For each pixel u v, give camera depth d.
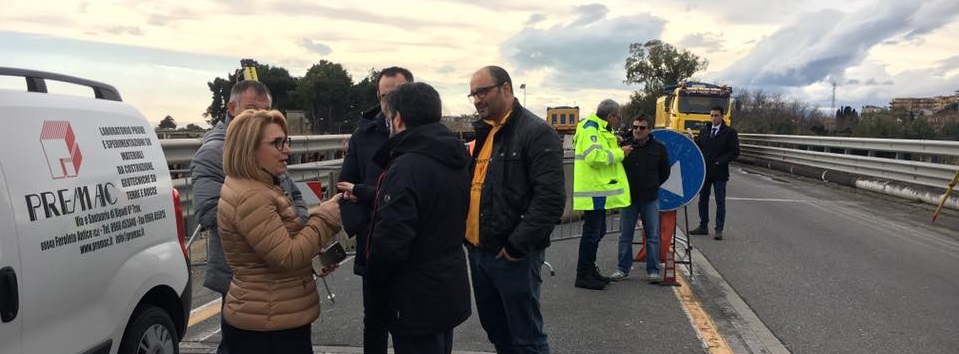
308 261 2.75
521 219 3.47
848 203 12.41
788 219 10.19
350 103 39.56
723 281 6.24
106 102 3.31
